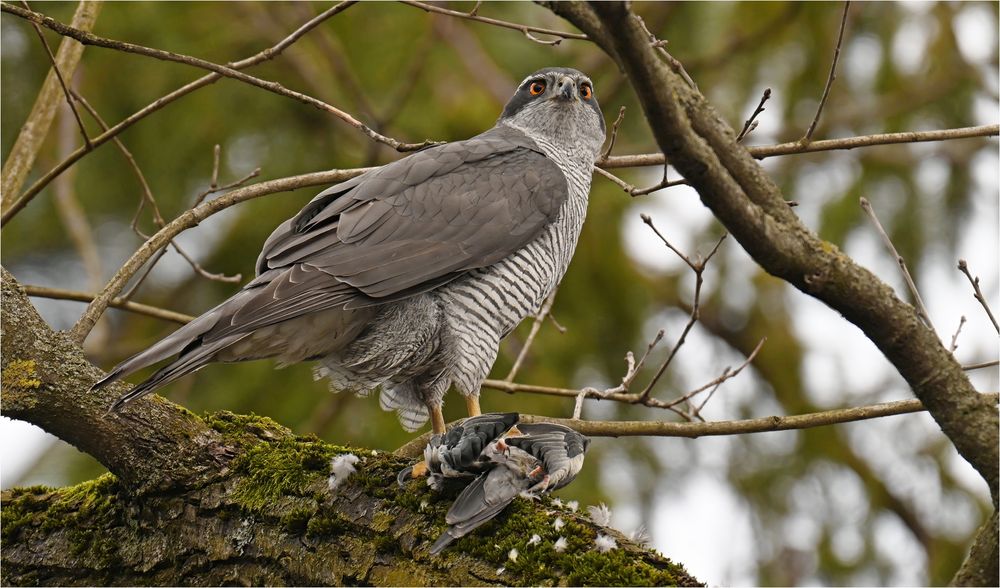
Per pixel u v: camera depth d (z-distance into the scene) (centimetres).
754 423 798
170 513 650
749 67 1373
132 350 1255
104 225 1339
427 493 592
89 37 693
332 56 1181
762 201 531
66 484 1129
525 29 730
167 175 1264
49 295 852
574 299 1297
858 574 1334
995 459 523
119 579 659
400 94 1150
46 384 645
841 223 1352
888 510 1362
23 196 772
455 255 776
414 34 1274
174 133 1249
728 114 1356
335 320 743
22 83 1247
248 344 725
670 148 479
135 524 662
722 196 492
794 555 1355
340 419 1166
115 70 1240
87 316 705
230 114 1261
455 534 543
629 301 1306
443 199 794
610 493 1237
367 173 817
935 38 1388
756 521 1352
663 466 1327
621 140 1334
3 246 1340
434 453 585
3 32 1232
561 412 1189
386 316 768
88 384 655
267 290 707
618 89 1312
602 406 1273
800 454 1370
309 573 593
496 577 539
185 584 638
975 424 528
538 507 576
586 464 1244
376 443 1145
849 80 1395
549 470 597
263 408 1179
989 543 511
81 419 649
